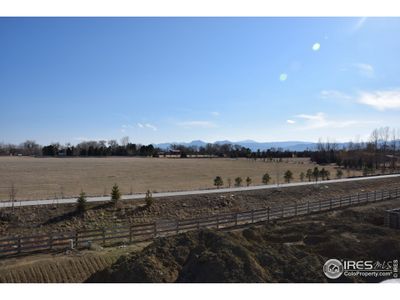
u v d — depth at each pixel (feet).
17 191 114.93
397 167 236.22
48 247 61.11
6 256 57.00
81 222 81.71
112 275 45.39
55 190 118.93
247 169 229.25
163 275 44.96
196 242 53.11
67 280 49.67
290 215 90.07
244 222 83.56
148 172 194.80
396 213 76.59
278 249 52.42
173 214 93.25
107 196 104.27
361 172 209.77
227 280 41.81
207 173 196.24
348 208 97.66
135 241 67.51
